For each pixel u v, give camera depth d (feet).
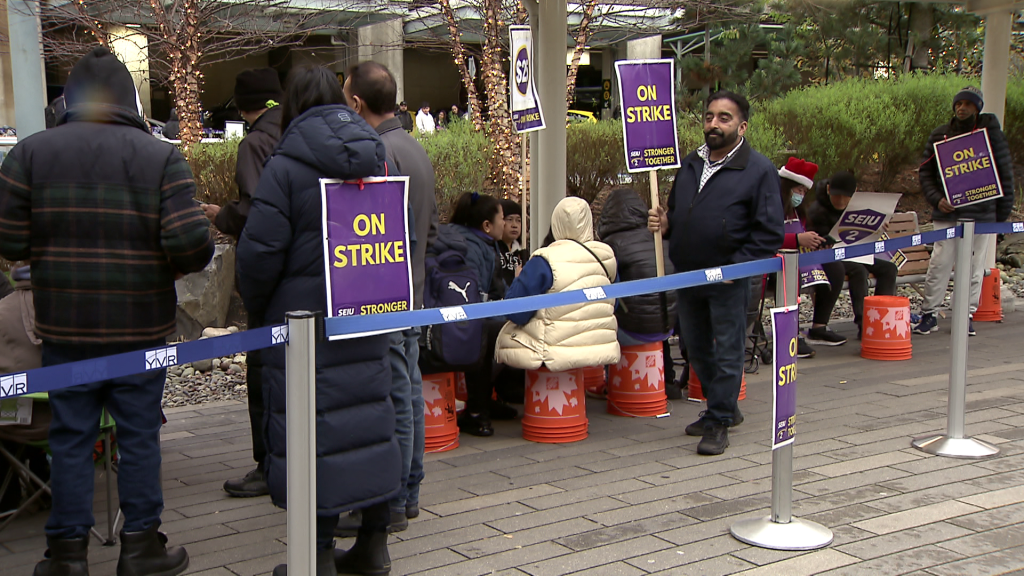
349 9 45.62
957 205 26.32
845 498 14.26
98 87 11.08
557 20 22.90
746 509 13.87
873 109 42.75
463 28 44.19
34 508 14.38
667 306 19.27
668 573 11.64
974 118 26.37
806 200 42.45
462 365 16.65
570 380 17.71
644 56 76.18
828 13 55.83
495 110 36.50
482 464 16.43
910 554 12.12
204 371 24.95
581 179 39.04
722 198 16.75
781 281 12.50
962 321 16.35
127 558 11.44
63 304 10.94
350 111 10.62
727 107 16.66
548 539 12.84
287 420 9.34
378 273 10.55
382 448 10.89
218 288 27.91
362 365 10.62
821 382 22.36
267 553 12.56
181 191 11.21
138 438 11.41
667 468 15.98
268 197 10.49
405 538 12.94
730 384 16.81
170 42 35.04
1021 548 12.28
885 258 28.22
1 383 7.83
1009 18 31.50
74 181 10.84
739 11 47.01
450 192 35.04
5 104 48.29
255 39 39.58
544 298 11.65
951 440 16.62
